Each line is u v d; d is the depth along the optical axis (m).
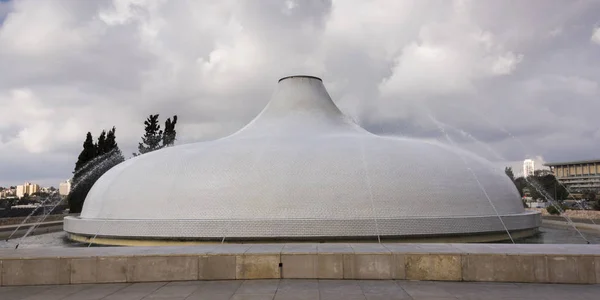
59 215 33.09
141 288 9.05
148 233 16.23
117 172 19.19
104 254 9.86
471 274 9.48
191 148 19.33
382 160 17.23
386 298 8.09
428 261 9.59
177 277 9.66
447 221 16.22
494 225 17.08
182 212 16.20
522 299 8.04
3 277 9.51
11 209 35.06
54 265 9.58
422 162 17.61
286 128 22.08
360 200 15.96
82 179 40.19
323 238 15.48
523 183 63.06
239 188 16.23
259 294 8.41
